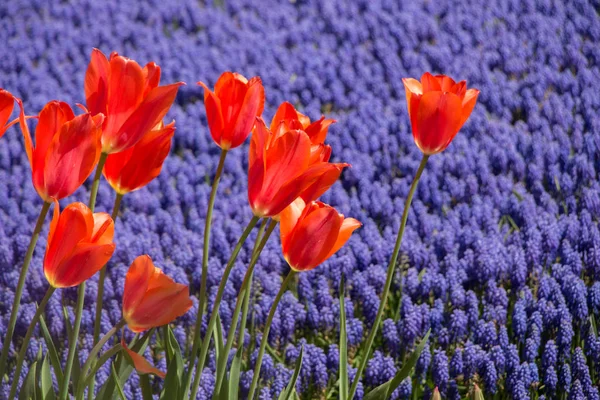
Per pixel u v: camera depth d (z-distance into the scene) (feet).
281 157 6.50
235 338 8.46
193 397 6.78
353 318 8.54
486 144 11.85
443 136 6.90
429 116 6.87
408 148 12.17
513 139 12.22
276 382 8.06
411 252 9.20
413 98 6.92
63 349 8.43
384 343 8.60
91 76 6.70
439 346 8.50
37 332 8.48
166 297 6.52
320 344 8.65
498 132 12.25
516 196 10.93
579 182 10.89
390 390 7.22
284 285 6.75
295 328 8.66
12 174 12.11
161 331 8.50
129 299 6.53
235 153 12.25
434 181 10.97
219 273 8.82
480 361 8.19
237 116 6.78
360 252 9.27
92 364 7.07
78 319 6.78
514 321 8.40
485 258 8.77
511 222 10.14
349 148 12.29
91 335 8.34
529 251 8.90
